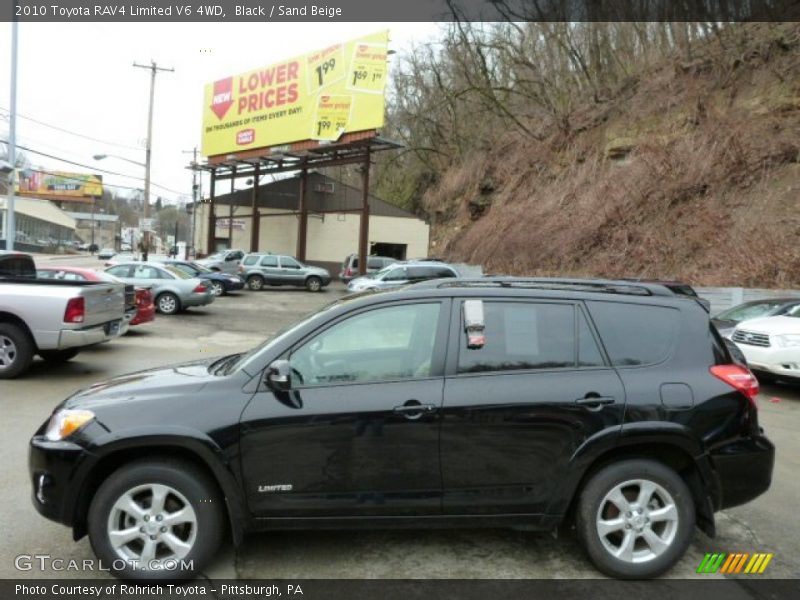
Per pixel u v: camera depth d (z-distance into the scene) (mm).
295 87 34094
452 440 3449
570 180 28250
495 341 3639
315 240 42406
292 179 42562
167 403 3434
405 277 20938
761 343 9234
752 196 19031
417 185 51750
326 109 32125
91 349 11555
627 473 3502
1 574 3492
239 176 40562
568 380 3547
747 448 3588
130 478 3359
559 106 33344
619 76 31328
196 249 47906
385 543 3914
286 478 3398
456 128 43906
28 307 8383
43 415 6715
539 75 34188
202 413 3385
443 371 3562
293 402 3438
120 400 3488
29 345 8500
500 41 35281
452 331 3641
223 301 23562
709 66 24906
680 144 22797
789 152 18938
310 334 3623
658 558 3502
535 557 3764
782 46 21891
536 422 3467
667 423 3486
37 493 3459
